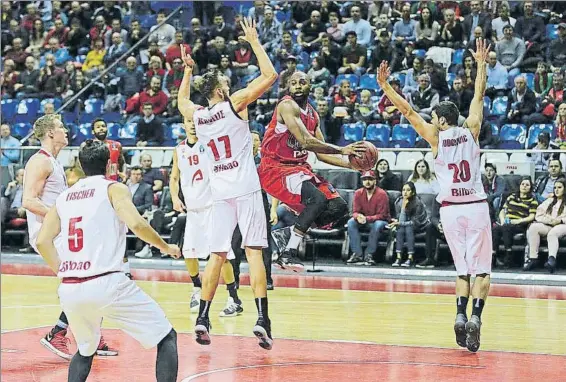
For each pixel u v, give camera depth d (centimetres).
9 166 1577
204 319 707
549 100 1512
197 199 917
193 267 945
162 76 1802
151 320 504
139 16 2047
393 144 1518
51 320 891
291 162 749
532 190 1317
